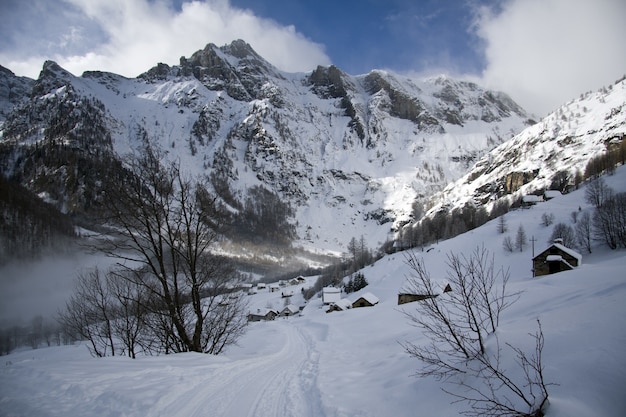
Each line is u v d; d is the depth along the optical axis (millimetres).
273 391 9750
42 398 6941
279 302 117625
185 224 14430
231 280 16875
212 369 11125
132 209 13062
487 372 7109
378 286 87938
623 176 101688
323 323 42031
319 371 12953
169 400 7684
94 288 17391
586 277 25391
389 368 11273
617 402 4887
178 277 15078
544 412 5016
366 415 7453
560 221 85625
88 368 9352
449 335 12594
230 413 7750
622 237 59250
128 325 16203
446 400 7051
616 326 7047
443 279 35531
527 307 14266
